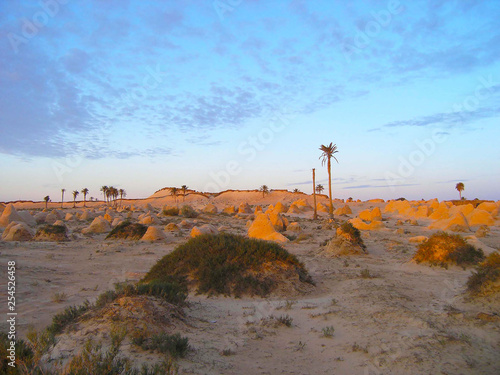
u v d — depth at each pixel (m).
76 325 7.09
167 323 7.33
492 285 8.68
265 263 12.19
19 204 143.88
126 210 84.81
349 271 15.16
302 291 11.47
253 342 6.98
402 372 5.43
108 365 4.61
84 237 30.59
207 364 5.80
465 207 46.25
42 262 16.94
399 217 60.50
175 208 55.47
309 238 29.17
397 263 17.47
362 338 6.98
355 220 38.31
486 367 5.49
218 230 34.69
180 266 12.52
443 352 6.00
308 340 7.12
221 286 11.21
